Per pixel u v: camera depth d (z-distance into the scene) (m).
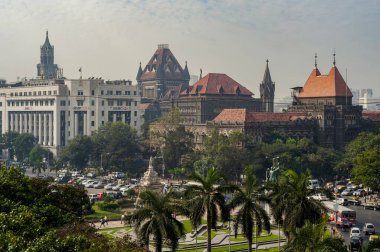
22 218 83.88
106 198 197.38
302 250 85.75
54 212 104.44
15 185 108.81
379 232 159.75
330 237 86.62
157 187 193.50
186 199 106.19
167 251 130.00
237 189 108.19
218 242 143.25
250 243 109.69
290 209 107.44
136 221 103.12
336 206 171.62
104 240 86.50
